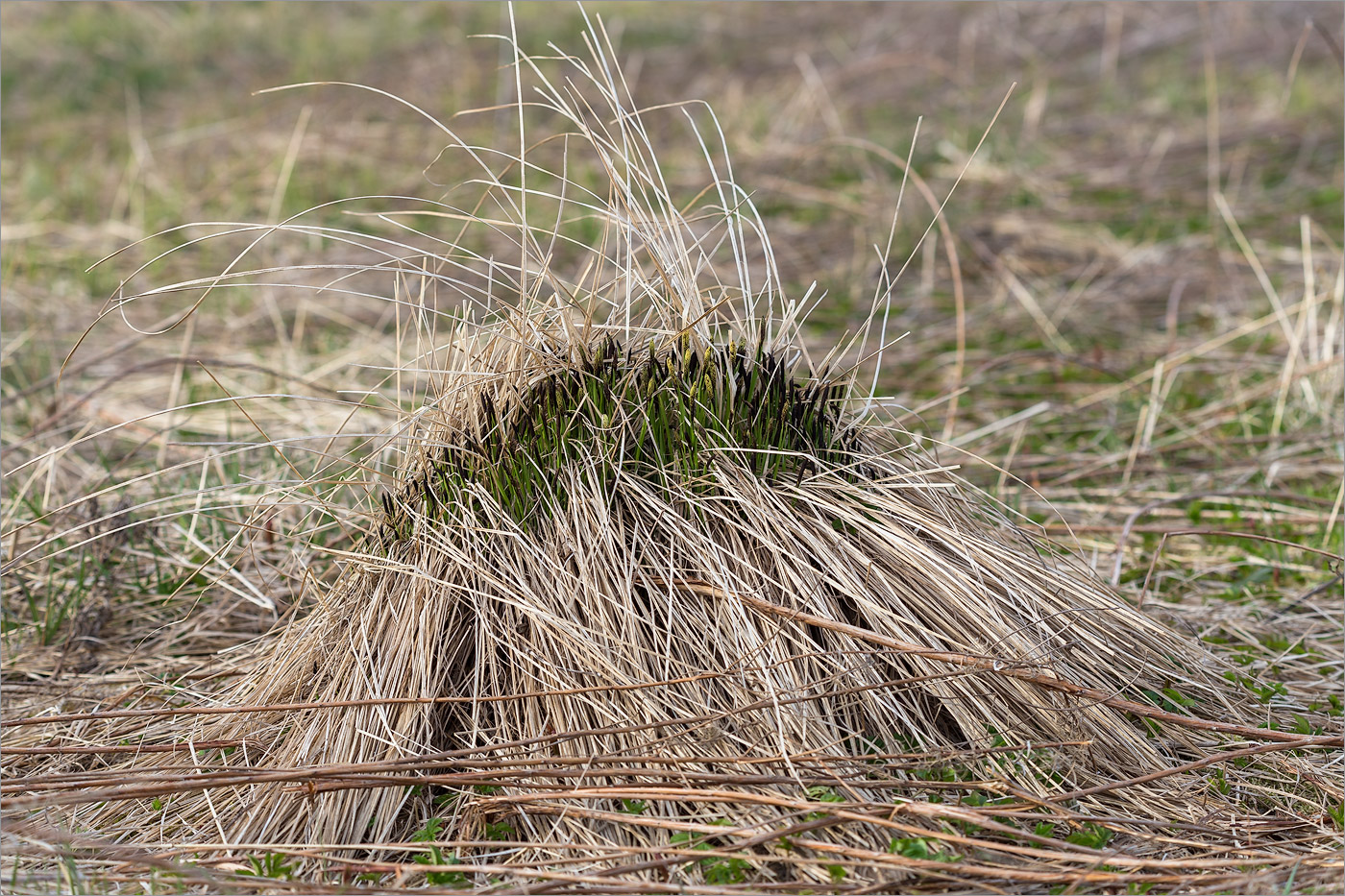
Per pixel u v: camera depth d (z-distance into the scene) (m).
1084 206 7.84
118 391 5.11
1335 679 3.09
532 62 2.74
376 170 8.61
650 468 2.75
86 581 3.65
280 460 4.23
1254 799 2.56
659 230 2.84
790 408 2.79
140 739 2.80
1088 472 4.39
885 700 2.53
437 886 2.22
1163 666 2.81
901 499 2.81
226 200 7.95
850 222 7.52
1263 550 3.86
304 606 3.27
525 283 2.79
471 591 2.58
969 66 11.59
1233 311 6.09
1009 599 2.70
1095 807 2.46
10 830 2.33
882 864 2.16
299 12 13.67
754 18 13.95
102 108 10.44
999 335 5.92
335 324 6.04
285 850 2.28
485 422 2.74
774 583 2.62
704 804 2.38
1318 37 11.57
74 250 7.06
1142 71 11.15
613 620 2.58
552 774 2.33
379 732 2.51
